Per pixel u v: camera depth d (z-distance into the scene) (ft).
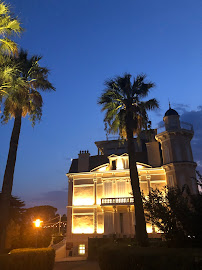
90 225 96.02
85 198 100.99
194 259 21.95
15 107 55.83
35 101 61.93
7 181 50.70
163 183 94.63
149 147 103.50
